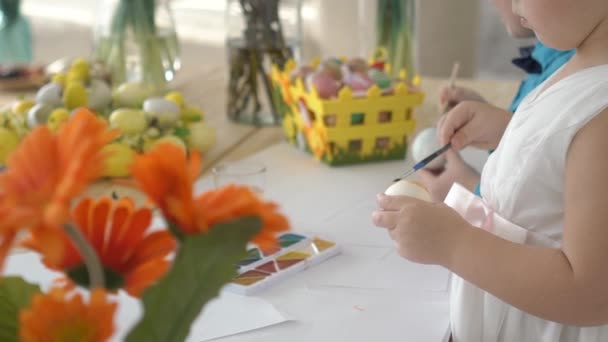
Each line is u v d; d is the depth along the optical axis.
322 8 2.63
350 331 0.86
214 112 1.70
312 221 1.16
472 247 0.79
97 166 0.41
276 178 1.34
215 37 2.95
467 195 0.87
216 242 0.44
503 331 0.84
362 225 1.15
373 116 1.39
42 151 0.42
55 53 3.04
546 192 0.80
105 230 0.49
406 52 1.64
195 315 0.47
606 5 0.77
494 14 2.63
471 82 1.81
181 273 0.45
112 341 0.81
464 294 0.84
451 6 2.48
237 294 0.94
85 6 3.02
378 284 0.97
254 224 0.45
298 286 0.96
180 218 0.44
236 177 1.20
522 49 1.26
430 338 0.84
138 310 0.90
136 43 1.65
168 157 0.44
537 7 0.77
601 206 0.73
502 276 0.77
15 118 1.36
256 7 1.56
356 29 2.61
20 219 0.40
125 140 1.30
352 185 1.31
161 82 1.69
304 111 1.42
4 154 1.32
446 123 1.14
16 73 1.81
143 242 0.50
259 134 1.58
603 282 0.73
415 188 0.96
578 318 0.75
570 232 0.75
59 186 0.40
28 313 0.42
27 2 3.05
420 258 0.81
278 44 1.58
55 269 0.49
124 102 1.48
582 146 0.75
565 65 0.85
